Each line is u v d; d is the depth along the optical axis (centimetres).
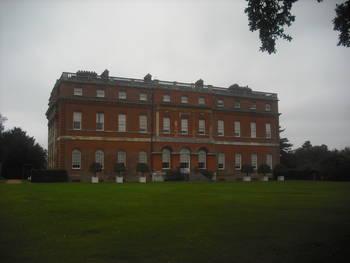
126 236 1098
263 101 6209
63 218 1403
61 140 4844
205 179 5144
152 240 1049
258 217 1408
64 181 4519
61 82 4922
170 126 5403
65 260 866
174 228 1205
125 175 5131
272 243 1012
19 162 6662
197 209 1633
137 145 5222
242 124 5981
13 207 1700
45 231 1175
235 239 1057
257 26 1271
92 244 1009
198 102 5619
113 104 5150
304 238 1068
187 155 5488
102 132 5062
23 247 983
